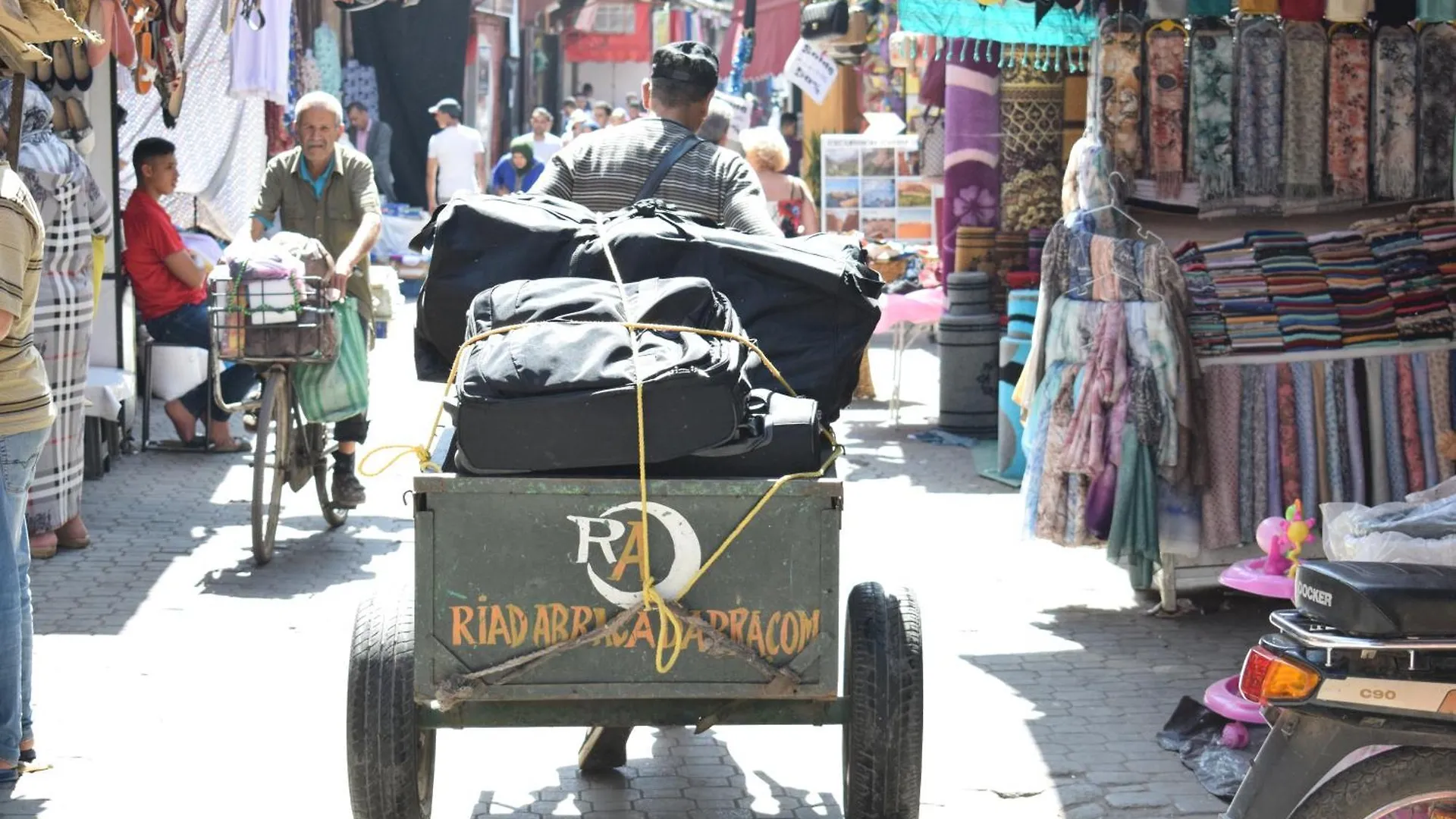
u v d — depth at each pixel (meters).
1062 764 4.82
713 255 3.90
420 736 3.72
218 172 12.41
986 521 8.10
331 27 19.56
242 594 6.53
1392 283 6.56
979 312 10.52
